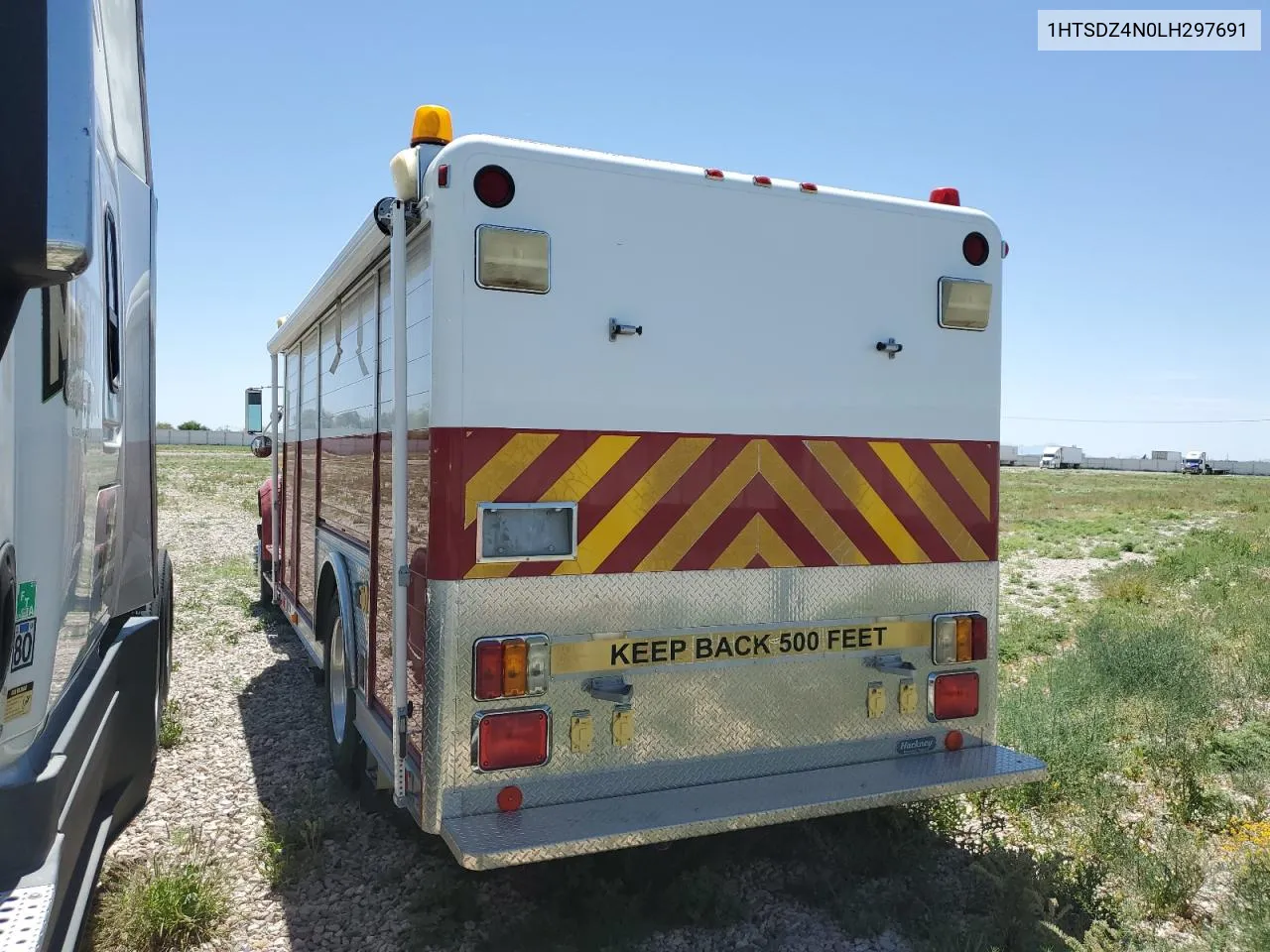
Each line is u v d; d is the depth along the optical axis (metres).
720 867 4.05
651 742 3.42
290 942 3.53
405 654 3.39
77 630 2.94
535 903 3.76
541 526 3.23
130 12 4.08
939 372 3.99
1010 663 8.03
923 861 4.04
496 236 3.12
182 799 4.87
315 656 5.93
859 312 3.81
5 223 1.61
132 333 4.18
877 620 3.85
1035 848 4.27
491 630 3.15
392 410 3.85
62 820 2.51
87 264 1.71
